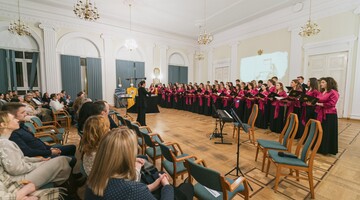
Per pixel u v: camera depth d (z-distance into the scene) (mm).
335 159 2811
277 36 7273
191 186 1402
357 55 5285
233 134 3930
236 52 9125
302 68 6520
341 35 5535
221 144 3543
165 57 10484
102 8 7012
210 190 1446
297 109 3842
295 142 3574
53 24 7098
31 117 3025
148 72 9906
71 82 7746
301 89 4027
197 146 3432
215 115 3908
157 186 1184
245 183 1352
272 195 1938
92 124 1342
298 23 6512
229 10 7094
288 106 3980
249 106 5043
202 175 1274
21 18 6508
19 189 1257
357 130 4418
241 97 5312
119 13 7480
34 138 2006
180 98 8430
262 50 7887
